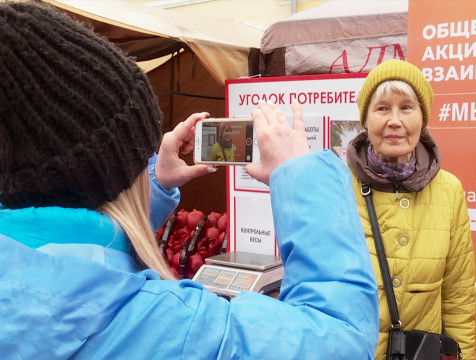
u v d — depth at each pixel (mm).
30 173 592
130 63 688
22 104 582
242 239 2410
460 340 1844
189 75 4957
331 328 604
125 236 672
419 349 1634
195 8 8484
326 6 3777
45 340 510
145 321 568
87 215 617
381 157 1818
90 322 539
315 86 2299
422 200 1796
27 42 592
